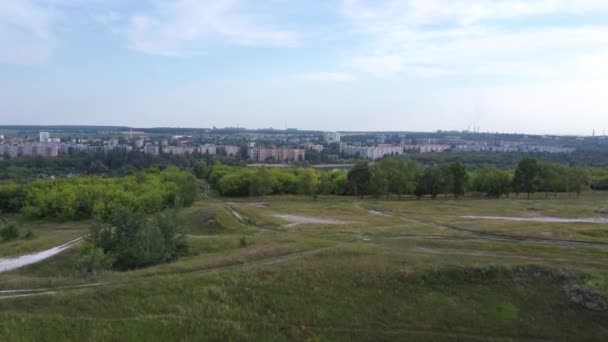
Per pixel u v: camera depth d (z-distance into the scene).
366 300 35.88
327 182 138.38
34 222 104.81
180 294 34.97
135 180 133.00
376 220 79.12
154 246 48.84
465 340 31.84
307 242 51.78
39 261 56.72
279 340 31.08
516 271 39.34
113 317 31.50
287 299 35.44
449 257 43.50
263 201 121.94
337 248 46.47
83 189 109.44
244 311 33.75
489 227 63.09
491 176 127.56
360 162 132.12
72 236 74.62
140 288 35.25
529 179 120.62
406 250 47.56
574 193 136.50
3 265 56.72
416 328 33.00
